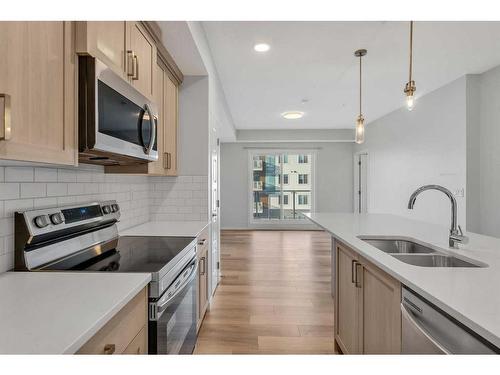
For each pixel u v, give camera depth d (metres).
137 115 1.62
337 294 2.19
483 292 0.98
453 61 3.36
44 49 1.02
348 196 7.81
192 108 2.97
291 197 7.98
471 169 3.75
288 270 4.20
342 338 2.07
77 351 0.77
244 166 7.86
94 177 1.97
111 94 1.35
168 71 2.59
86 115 1.22
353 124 6.83
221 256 4.99
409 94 2.29
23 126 0.92
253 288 3.49
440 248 1.68
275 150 7.85
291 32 2.67
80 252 1.59
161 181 2.97
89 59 1.22
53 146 1.06
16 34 0.90
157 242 1.94
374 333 1.51
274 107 5.30
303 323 2.65
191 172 2.98
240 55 3.16
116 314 0.99
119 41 1.47
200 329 2.53
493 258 1.44
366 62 3.37
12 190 1.30
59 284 1.13
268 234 7.16
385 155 5.92
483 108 3.70
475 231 3.74
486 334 0.74
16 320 0.83
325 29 2.62
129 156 1.53
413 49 3.03
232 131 6.29
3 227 1.25
